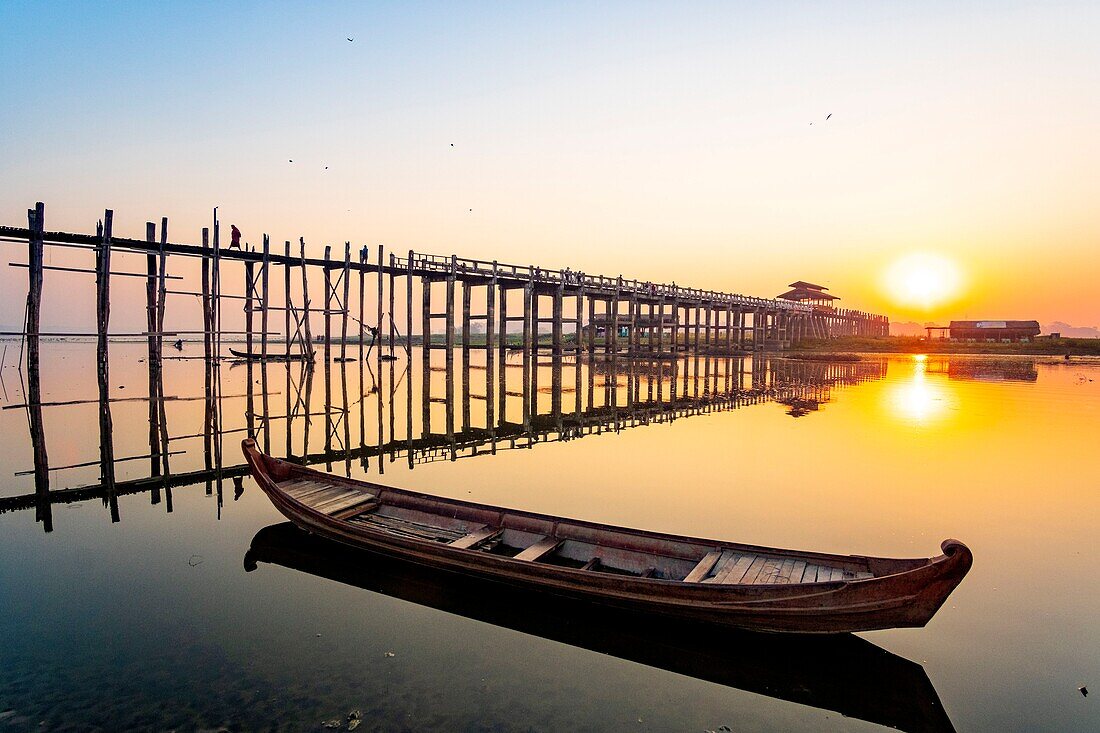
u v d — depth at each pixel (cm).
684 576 827
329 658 677
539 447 1889
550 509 1221
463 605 816
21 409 2475
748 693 621
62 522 1161
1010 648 701
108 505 1273
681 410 2672
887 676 649
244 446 1159
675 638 727
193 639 718
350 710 579
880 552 984
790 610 673
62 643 705
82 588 864
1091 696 611
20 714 567
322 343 9531
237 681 628
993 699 608
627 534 870
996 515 1173
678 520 1148
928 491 1341
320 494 1120
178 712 573
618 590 739
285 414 2458
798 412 2567
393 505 1088
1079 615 776
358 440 1992
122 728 547
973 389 3347
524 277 3161
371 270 2880
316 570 934
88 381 3409
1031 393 3152
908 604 634
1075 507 1221
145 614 784
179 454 1748
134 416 2366
